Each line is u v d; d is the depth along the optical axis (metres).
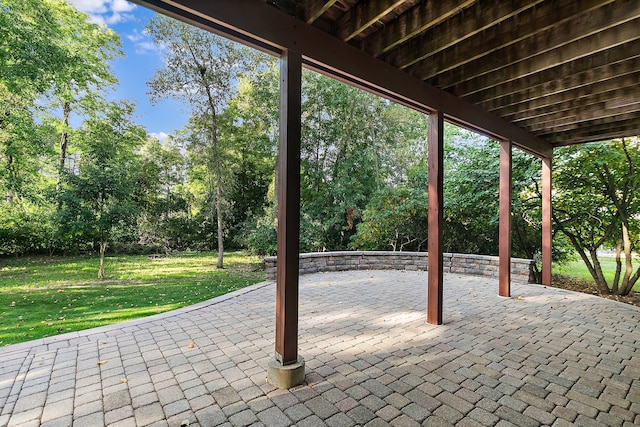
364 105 10.88
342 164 10.87
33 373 2.41
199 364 2.57
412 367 2.55
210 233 13.47
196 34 9.41
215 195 11.38
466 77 3.18
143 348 2.88
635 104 3.77
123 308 4.87
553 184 6.87
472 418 1.91
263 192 13.16
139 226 12.30
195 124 10.83
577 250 7.18
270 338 3.13
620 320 3.77
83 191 7.33
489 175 7.14
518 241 7.94
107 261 10.95
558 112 4.13
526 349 2.92
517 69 3.10
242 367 2.52
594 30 2.37
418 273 6.98
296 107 2.32
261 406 2.01
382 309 4.17
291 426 1.82
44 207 9.09
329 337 3.18
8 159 8.62
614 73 3.00
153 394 2.13
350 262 7.40
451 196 7.89
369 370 2.50
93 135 8.55
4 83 6.94
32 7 6.84
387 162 11.22
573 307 4.31
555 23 2.27
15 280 7.68
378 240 9.35
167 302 5.29
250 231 10.77
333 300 4.63
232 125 11.60
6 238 10.34
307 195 11.16
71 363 2.58
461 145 7.95
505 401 2.09
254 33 2.07
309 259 6.90
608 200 6.50
